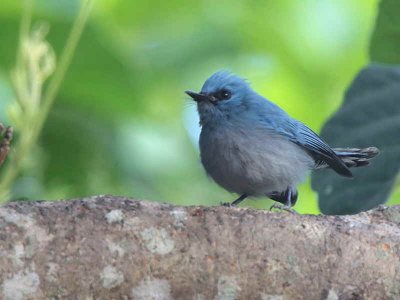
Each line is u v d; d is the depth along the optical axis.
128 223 8.50
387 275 8.73
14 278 8.08
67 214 8.45
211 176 12.84
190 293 8.47
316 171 12.23
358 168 11.86
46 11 12.76
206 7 17.27
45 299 8.13
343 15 17.70
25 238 8.23
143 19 16.94
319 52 17.69
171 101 16.66
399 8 12.00
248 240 8.65
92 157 13.29
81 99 13.18
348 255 8.73
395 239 8.91
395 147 11.78
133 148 13.70
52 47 12.81
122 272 8.33
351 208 11.88
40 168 12.59
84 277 8.25
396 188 12.09
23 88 10.48
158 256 8.44
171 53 17.00
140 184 13.86
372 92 11.94
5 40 12.84
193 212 8.73
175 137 14.94
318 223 8.89
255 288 8.55
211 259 8.53
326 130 11.98
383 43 12.23
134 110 13.47
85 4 11.08
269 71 17.67
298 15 17.61
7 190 10.48
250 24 17.55
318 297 8.62
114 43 13.05
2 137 9.30
